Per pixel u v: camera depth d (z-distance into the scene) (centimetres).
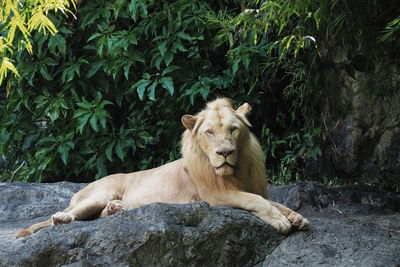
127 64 1302
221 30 1241
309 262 723
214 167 762
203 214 741
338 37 1234
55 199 1098
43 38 1302
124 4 1341
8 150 1462
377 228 797
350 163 1266
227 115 778
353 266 707
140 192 872
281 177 1312
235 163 763
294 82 1300
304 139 1312
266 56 1287
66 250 719
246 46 1291
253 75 1308
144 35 1363
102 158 1338
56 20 1308
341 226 788
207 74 1348
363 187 1116
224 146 749
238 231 741
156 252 715
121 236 716
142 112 1353
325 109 1309
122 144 1322
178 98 1308
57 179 1407
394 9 1198
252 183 820
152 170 907
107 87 1362
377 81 1234
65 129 1349
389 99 1234
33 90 1378
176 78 1339
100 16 1347
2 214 1026
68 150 1312
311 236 761
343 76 1270
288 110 1395
